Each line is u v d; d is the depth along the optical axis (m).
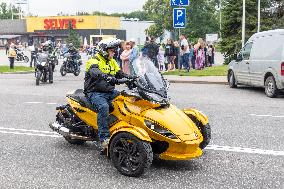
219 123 10.59
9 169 7.16
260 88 18.44
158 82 7.03
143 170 6.56
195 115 7.74
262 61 15.99
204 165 7.23
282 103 13.96
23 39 104.12
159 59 27.61
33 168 7.19
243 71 17.44
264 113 12.00
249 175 6.73
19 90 17.94
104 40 7.46
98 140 7.54
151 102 6.83
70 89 18.20
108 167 7.18
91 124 7.59
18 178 6.70
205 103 13.98
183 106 13.38
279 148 8.25
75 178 6.66
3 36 103.88
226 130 9.80
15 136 9.49
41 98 15.36
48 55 20.89
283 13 40.72
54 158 7.75
